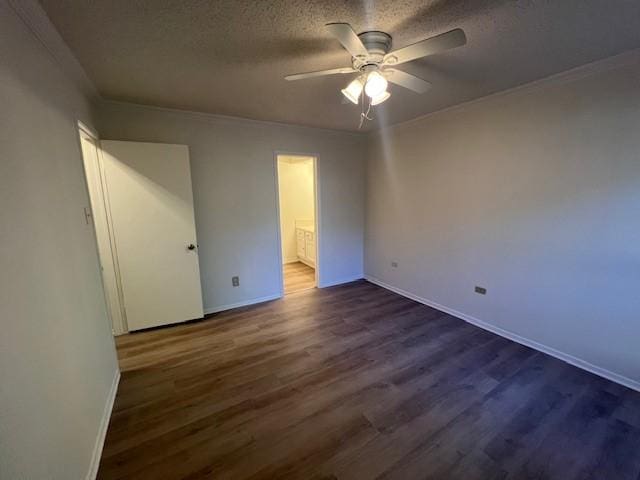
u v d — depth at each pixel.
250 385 2.13
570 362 2.36
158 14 1.39
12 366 0.90
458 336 2.83
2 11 1.06
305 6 1.35
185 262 3.09
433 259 3.49
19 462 0.89
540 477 1.42
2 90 1.01
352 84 1.83
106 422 1.75
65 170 1.61
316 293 4.11
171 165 2.90
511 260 2.69
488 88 2.47
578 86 2.12
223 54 1.81
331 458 1.53
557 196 2.32
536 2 1.34
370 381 2.16
